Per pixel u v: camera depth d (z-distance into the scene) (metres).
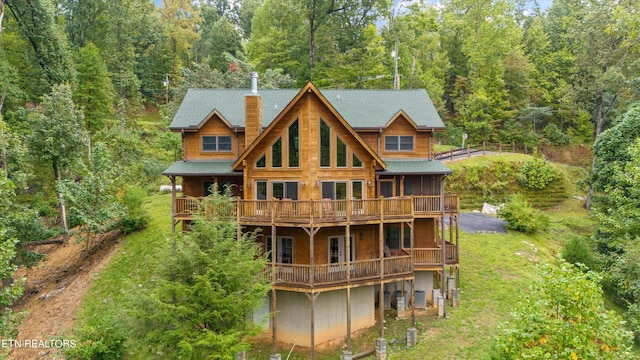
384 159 22.80
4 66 35.72
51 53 38.19
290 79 43.84
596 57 38.38
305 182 19.38
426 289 22.47
